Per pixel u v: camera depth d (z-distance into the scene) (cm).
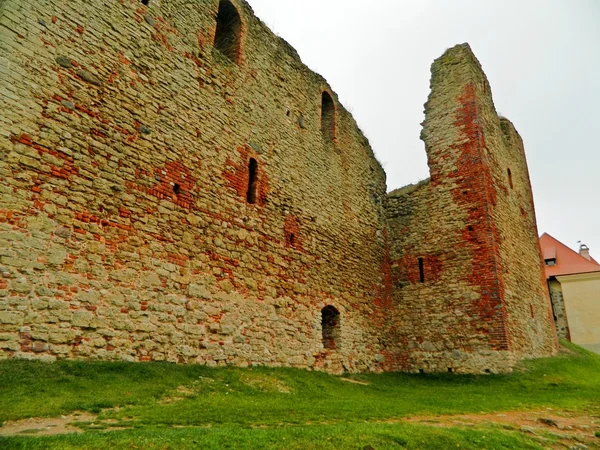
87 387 636
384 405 814
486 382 1242
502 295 1366
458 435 595
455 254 1460
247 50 1181
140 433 459
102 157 790
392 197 1661
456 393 1091
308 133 1345
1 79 681
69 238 721
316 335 1180
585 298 3020
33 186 691
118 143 821
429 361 1409
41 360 655
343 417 660
